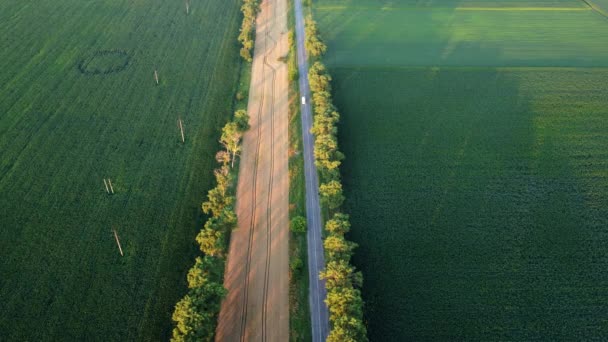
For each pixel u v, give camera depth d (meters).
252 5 156.12
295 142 108.50
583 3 174.88
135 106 114.94
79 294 75.69
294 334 73.12
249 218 90.94
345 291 70.19
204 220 89.69
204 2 165.38
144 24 149.00
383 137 109.12
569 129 113.06
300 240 86.50
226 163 101.19
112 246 83.06
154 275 79.19
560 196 95.50
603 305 76.81
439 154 104.94
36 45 133.75
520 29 157.62
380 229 88.00
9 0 154.12
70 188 92.94
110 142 104.19
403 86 126.25
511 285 79.50
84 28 143.62
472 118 115.69
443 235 87.31
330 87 119.81
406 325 73.56
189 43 141.25
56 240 83.25
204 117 113.25
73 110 112.00
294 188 97.38
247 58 136.00
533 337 72.56
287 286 79.94
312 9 165.00
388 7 168.50
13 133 104.31
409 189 96.12
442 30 155.50
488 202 93.88
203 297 70.19
